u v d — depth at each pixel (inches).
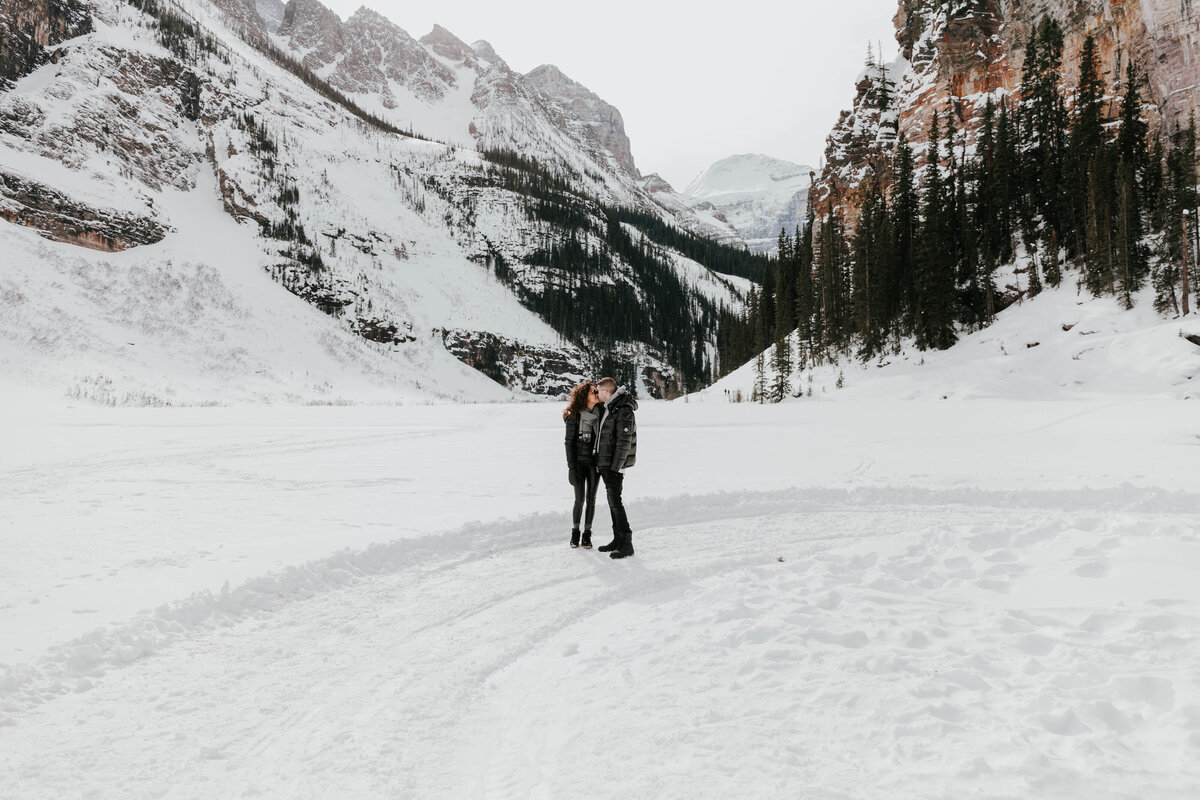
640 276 6210.6
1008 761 109.0
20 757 118.6
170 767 118.0
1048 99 2190.0
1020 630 174.9
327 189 4598.9
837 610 200.2
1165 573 212.4
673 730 127.9
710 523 355.3
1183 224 1544.0
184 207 3722.9
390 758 123.0
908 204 2374.5
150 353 2561.5
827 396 1921.8
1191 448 606.2
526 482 489.1
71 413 1412.4
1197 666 138.7
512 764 120.3
